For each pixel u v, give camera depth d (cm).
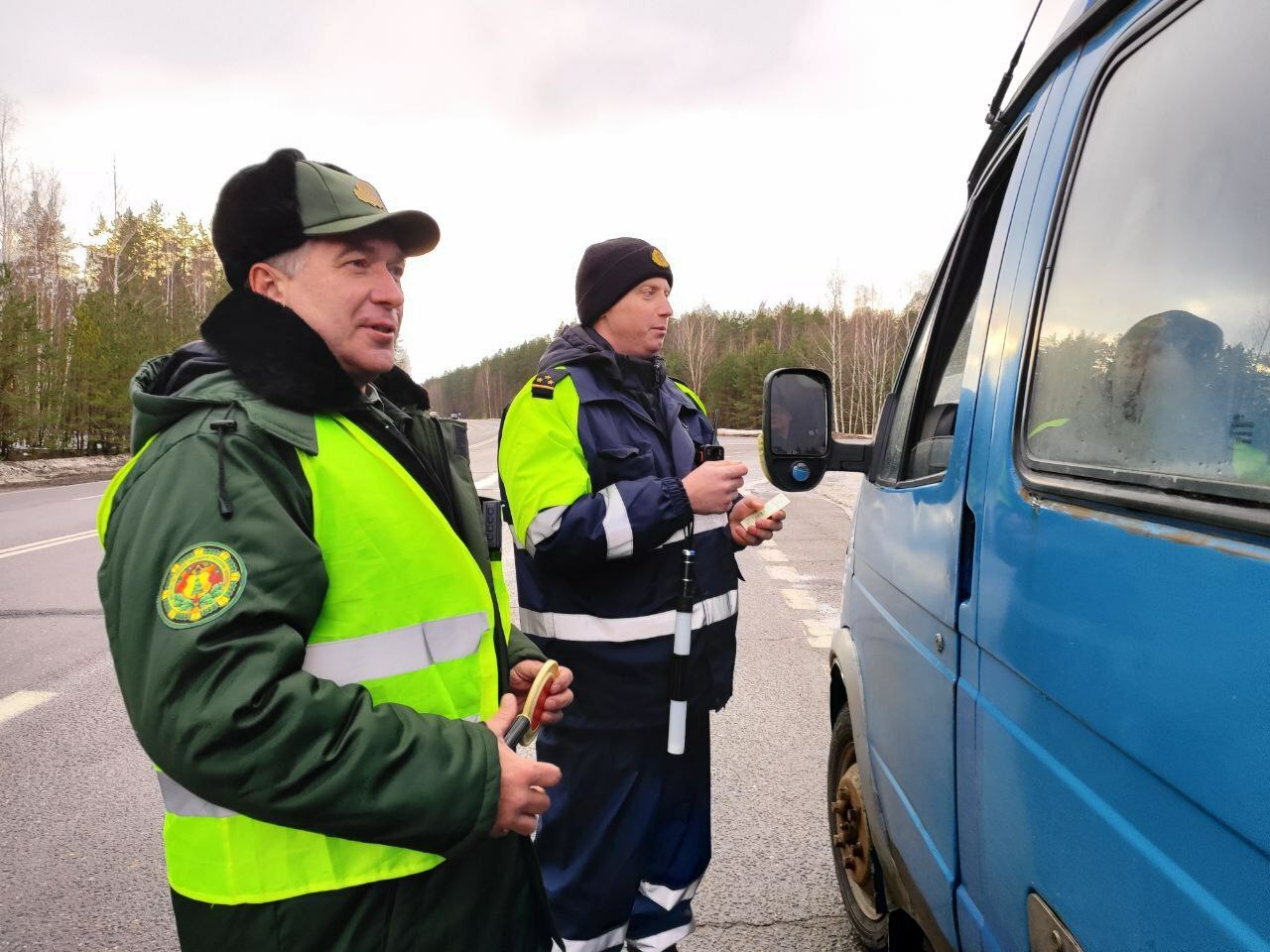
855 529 258
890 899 207
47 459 2384
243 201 128
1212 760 75
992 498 133
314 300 131
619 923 222
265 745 106
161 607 108
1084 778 99
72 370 2536
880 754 201
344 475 123
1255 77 91
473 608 137
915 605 174
